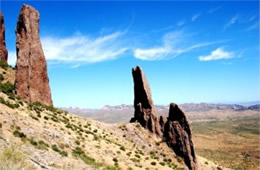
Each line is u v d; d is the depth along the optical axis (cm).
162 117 7906
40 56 5750
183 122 7006
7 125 3005
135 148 6412
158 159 6272
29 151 2278
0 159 1436
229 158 19350
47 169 1905
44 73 5775
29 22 5716
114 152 4981
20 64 5359
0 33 6644
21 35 5612
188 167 6550
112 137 6400
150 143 6950
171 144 6919
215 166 7950
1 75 5753
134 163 4862
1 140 2089
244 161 18288
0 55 6562
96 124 6875
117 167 3959
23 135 2903
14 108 4003
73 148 3703
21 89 5250
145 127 7425
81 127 5753
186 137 6794
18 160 1588
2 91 4875
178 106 7156
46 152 2597
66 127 4809
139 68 7869
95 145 4716
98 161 3806
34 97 5472
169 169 5641
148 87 7819
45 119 4531
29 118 3916
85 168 2783
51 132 3738
